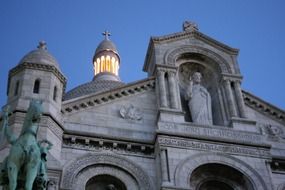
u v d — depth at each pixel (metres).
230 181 32.03
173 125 32.78
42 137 29.08
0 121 29.62
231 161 31.91
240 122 34.44
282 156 33.75
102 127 32.59
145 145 32.09
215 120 36.31
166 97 34.69
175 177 30.00
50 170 27.53
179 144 31.69
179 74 38.66
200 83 37.88
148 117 34.06
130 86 35.38
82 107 33.22
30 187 20.22
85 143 31.25
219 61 38.44
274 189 31.52
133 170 30.92
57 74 33.22
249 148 32.75
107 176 30.58
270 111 36.81
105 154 31.12
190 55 38.75
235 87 37.00
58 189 27.52
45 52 34.19
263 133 35.38
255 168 31.92
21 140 21.33
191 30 39.53
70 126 31.92
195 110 35.22
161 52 37.59
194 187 31.20
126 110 34.00
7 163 20.84
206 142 32.31
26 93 31.20
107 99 34.19
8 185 20.34
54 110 31.28
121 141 31.91
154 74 36.78
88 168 30.39
